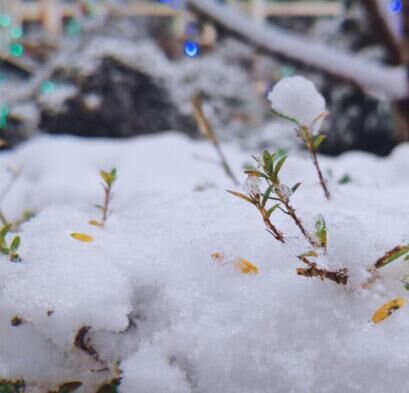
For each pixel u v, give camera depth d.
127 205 0.67
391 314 0.32
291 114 0.44
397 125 1.99
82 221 0.47
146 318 0.37
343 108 2.95
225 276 0.35
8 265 0.38
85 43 2.60
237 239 0.38
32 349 0.37
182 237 0.39
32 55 3.32
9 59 2.90
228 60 3.69
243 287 0.35
